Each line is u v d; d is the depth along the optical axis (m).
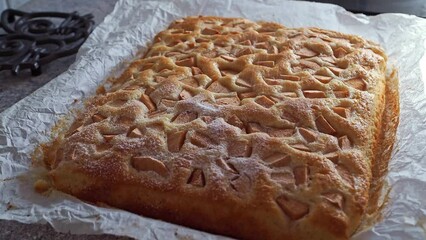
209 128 0.39
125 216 0.34
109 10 0.73
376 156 0.41
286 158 0.36
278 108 0.41
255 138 0.38
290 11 0.64
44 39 0.60
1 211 0.36
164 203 0.36
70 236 0.35
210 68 0.48
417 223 0.33
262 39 0.53
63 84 0.50
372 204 0.36
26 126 0.44
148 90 0.45
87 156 0.38
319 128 0.39
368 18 0.61
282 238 0.34
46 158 0.42
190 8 0.65
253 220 0.34
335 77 0.46
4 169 0.40
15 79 0.56
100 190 0.37
